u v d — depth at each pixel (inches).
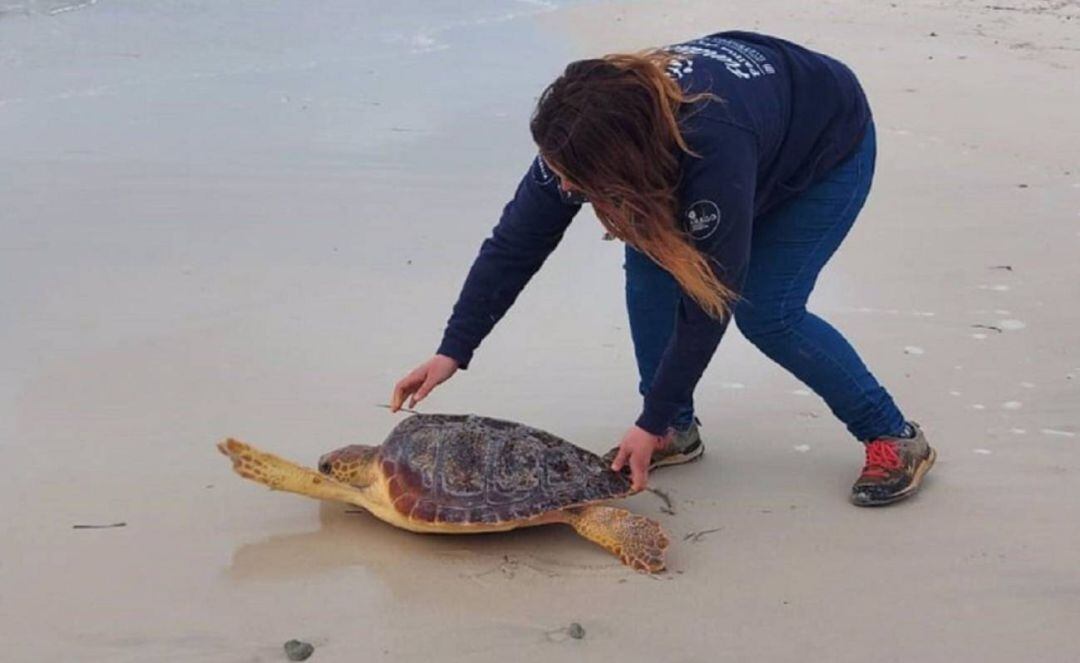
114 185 238.5
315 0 440.1
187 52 352.2
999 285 206.4
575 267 212.8
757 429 164.7
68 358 177.2
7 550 138.5
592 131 114.3
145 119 282.4
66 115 282.4
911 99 334.6
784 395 172.9
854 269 212.7
